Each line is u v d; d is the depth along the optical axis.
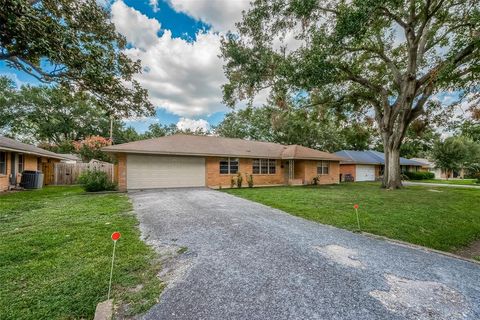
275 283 2.61
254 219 5.57
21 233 4.31
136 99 9.48
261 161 16.50
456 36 9.98
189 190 11.92
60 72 7.20
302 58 8.91
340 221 5.74
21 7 4.89
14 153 12.56
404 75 12.73
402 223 5.76
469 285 2.73
